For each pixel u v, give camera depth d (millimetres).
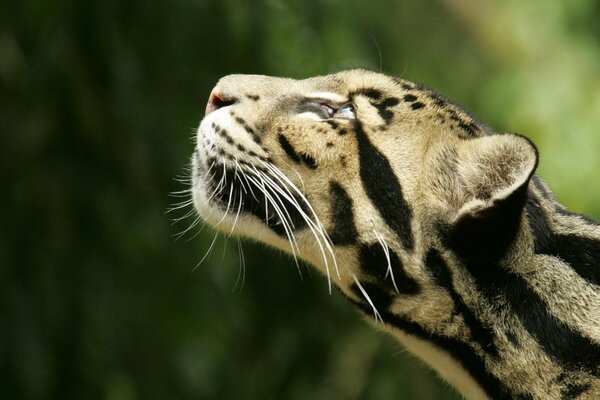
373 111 8586
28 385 12297
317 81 8883
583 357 7832
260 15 12633
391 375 13477
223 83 9016
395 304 8438
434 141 8391
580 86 17438
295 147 8602
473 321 8164
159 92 12664
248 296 13461
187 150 12867
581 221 8219
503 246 8039
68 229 12672
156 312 13250
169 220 12961
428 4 15164
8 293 12406
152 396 13164
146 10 12367
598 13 18094
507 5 17625
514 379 8039
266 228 8844
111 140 12672
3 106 12664
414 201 8312
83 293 12672
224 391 13547
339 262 8555
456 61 15859
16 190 12609
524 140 7750
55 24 12391
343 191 8477
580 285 7949
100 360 12828
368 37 13516
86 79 12422
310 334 13523
